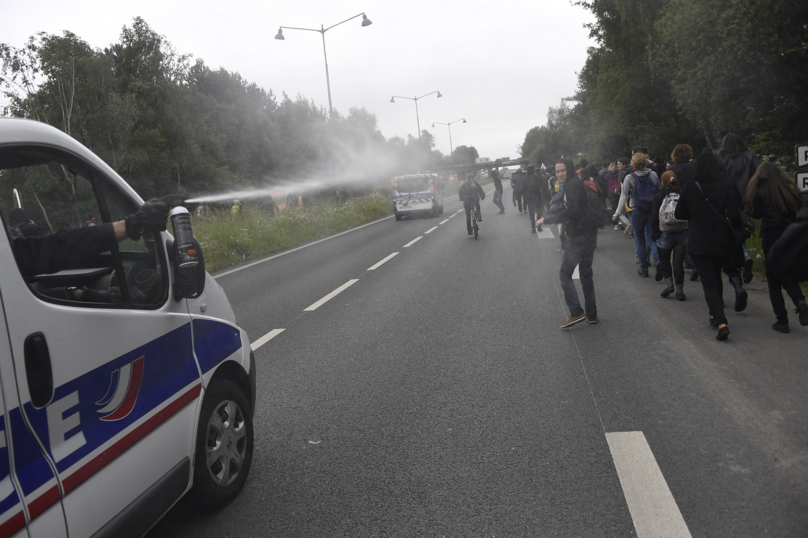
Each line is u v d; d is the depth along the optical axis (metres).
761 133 21.88
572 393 5.04
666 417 4.43
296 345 7.16
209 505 3.38
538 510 3.33
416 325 7.73
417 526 3.26
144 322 2.89
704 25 21.66
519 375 5.58
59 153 2.70
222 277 13.30
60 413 2.31
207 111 58.56
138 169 43.66
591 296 7.15
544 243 15.18
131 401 2.73
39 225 2.72
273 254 17.33
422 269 12.38
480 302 8.84
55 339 2.32
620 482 3.56
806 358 5.44
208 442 3.42
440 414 4.79
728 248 6.13
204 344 3.43
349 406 5.09
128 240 3.22
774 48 18.95
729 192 6.16
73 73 37.91
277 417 4.95
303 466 4.05
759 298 7.84
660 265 8.52
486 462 3.93
